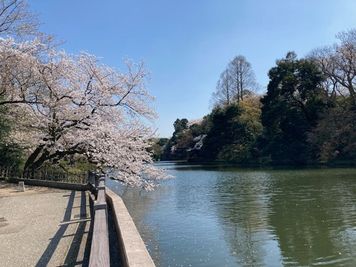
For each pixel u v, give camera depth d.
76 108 21.84
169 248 12.59
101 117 22.67
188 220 17.19
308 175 35.06
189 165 67.56
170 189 30.05
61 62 21.48
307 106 51.69
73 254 7.61
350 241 12.82
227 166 58.84
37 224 10.94
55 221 11.26
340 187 25.72
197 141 86.25
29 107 23.62
